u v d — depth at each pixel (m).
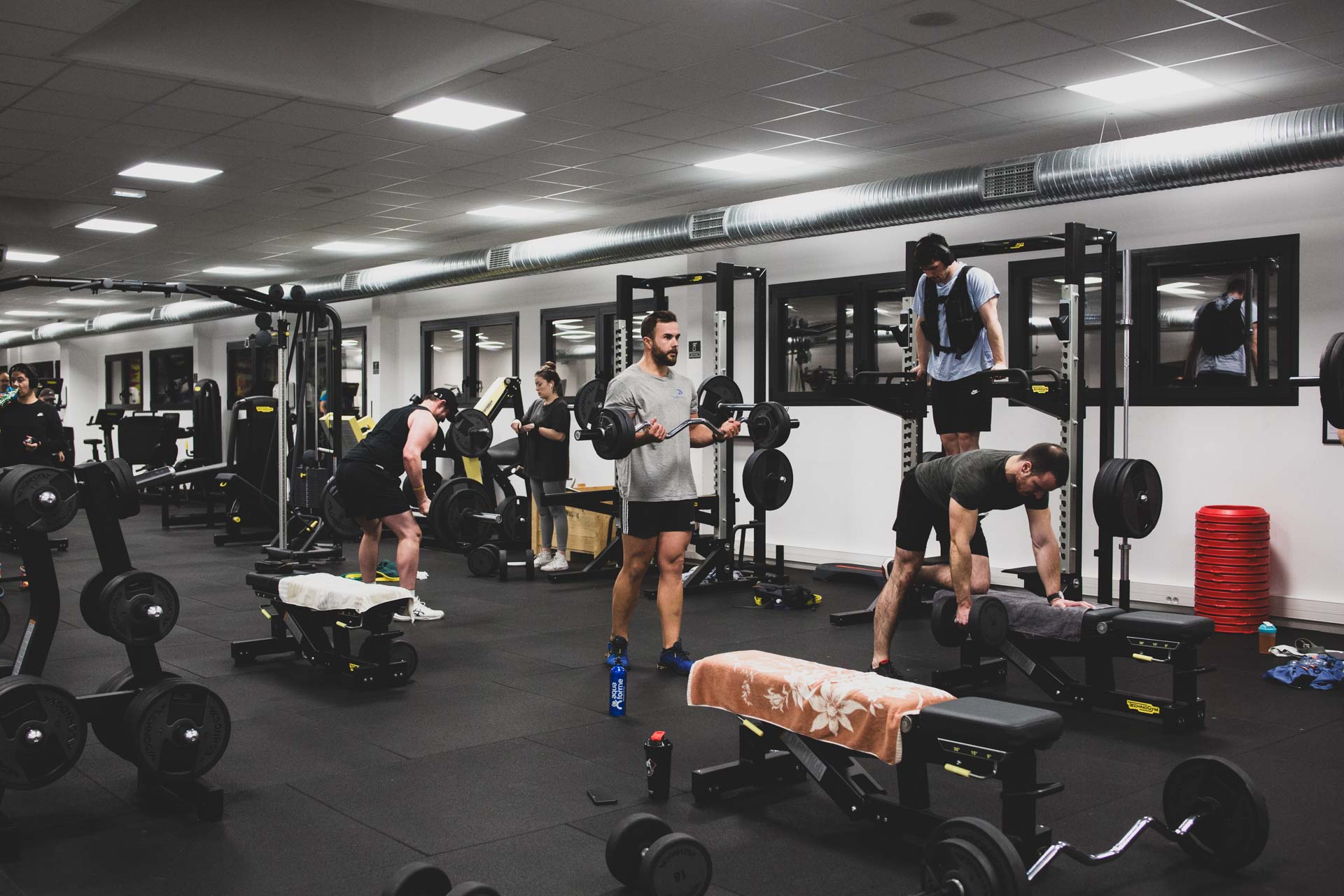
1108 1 4.43
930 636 5.87
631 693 4.60
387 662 4.69
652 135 6.71
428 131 6.59
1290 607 6.18
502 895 2.62
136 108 6.07
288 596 4.94
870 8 4.56
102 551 3.21
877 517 8.23
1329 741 3.95
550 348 10.86
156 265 12.48
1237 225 6.33
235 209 9.12
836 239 8.40
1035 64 5.29
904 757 2.77
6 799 3.31
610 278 10.12
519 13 4.65
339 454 7.58
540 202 8.92
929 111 6.18
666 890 2.51
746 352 9.03
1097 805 3.26
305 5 5.80
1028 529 7.27
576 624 6.17
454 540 6.66
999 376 5.12
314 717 4.23
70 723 2.95
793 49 5.11
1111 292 5.99
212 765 3.17
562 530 8.20
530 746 3.85
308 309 7.34
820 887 2.69
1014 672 5.00
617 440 4.54
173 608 3.23
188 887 2.68
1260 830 2.69
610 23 4.77
